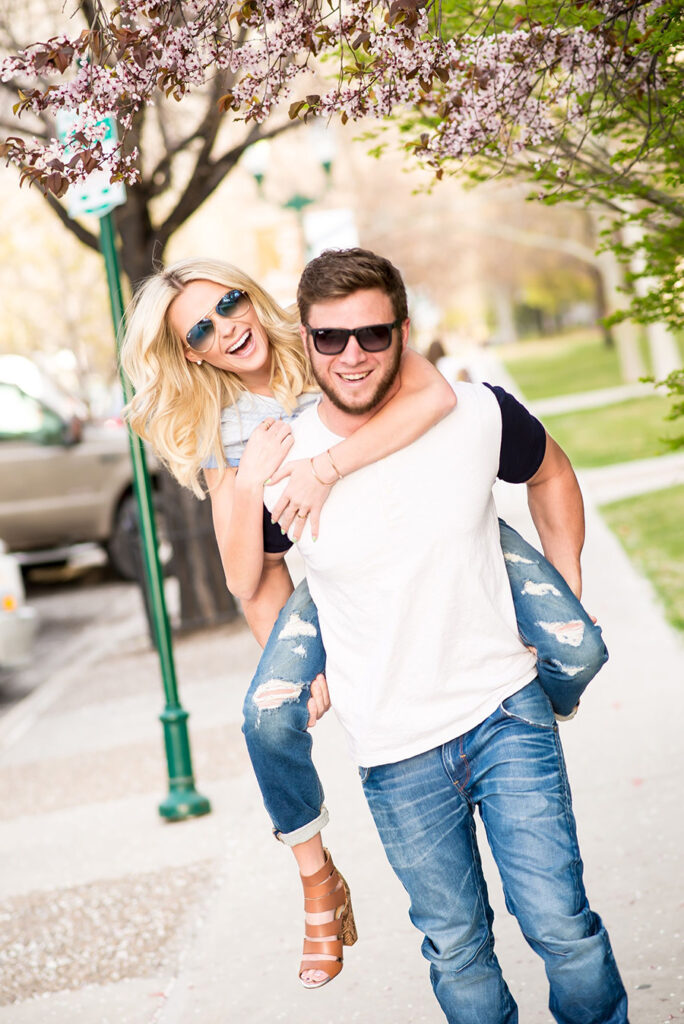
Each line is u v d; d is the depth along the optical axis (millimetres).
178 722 7113
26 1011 4836
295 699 3195
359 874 5547
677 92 4242
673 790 5773
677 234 5336
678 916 4500
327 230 19969
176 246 31609
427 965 4555
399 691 3027
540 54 3807
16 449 16219
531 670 3133
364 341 2908
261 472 3107
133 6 3303
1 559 11570
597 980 2895
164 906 5746
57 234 29047
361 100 3531
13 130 9594
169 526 13031
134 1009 4699
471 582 3018
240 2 3363
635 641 8688
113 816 7363
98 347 33125
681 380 5535
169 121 12008
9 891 6316
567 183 4824
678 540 11672
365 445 2945
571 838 2984
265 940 5078
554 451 3268
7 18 8859
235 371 3465
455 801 3068
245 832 6539
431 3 3531
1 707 11391
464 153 4004
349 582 3018
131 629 14164
